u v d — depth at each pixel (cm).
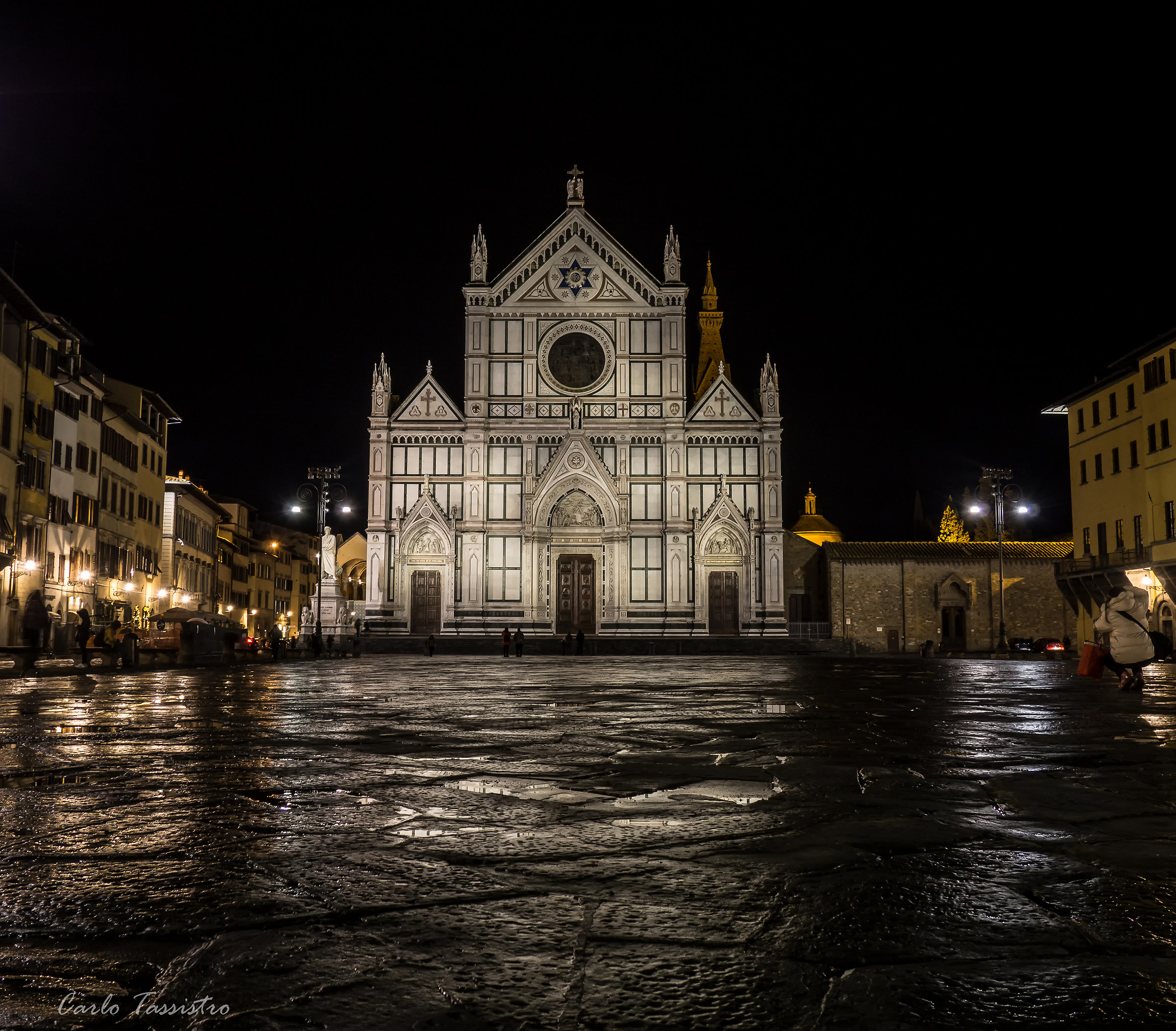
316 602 6400
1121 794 781
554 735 1221
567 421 7294
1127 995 374
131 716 1498
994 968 400
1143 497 5928
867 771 902
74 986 381
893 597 7600
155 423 7856
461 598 7138
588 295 7388
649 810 720
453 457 7288
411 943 428
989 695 1967
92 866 554
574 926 451
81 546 6200
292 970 398
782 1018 355
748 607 7131
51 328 5541
